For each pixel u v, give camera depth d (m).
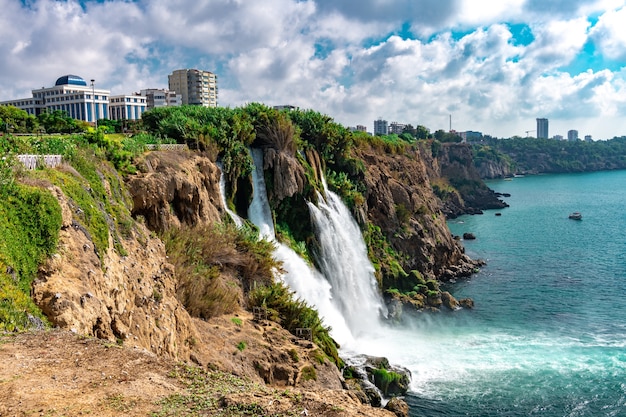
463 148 189.75
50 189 19.92
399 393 36.62
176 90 184.00
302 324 36.47
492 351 45.16
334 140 70.50
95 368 13.64
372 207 73.69
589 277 71.88
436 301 59.66
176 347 24.83
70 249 19.36
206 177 45.56
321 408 12.54
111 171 33.03
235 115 55.69
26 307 15.78
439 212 96.88
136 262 25.47
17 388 12.20
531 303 60.16
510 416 34.28
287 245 52.97
